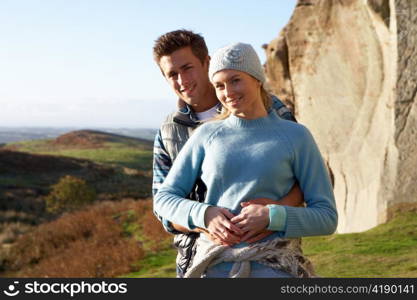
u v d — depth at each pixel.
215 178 2.47
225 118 2.65
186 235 2.86
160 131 3.16
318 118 11.59
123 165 59.78
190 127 3.08
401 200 9.16
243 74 2.45
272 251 2.37
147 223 17.39
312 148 2.53
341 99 10.91
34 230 22.45
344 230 10.85
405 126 9.20
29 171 48.44
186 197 2.72
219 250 2.40
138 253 13.25
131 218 19.75
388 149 9.40
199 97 3.12
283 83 12.71
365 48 10.22
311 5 11.45
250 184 2.42
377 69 9.98
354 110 10.62
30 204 34.16
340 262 7.39
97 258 13.88
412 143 9.16
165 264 11.98
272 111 2.61
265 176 2.42
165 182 2.67
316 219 2.41
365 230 9.86
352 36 10.46
